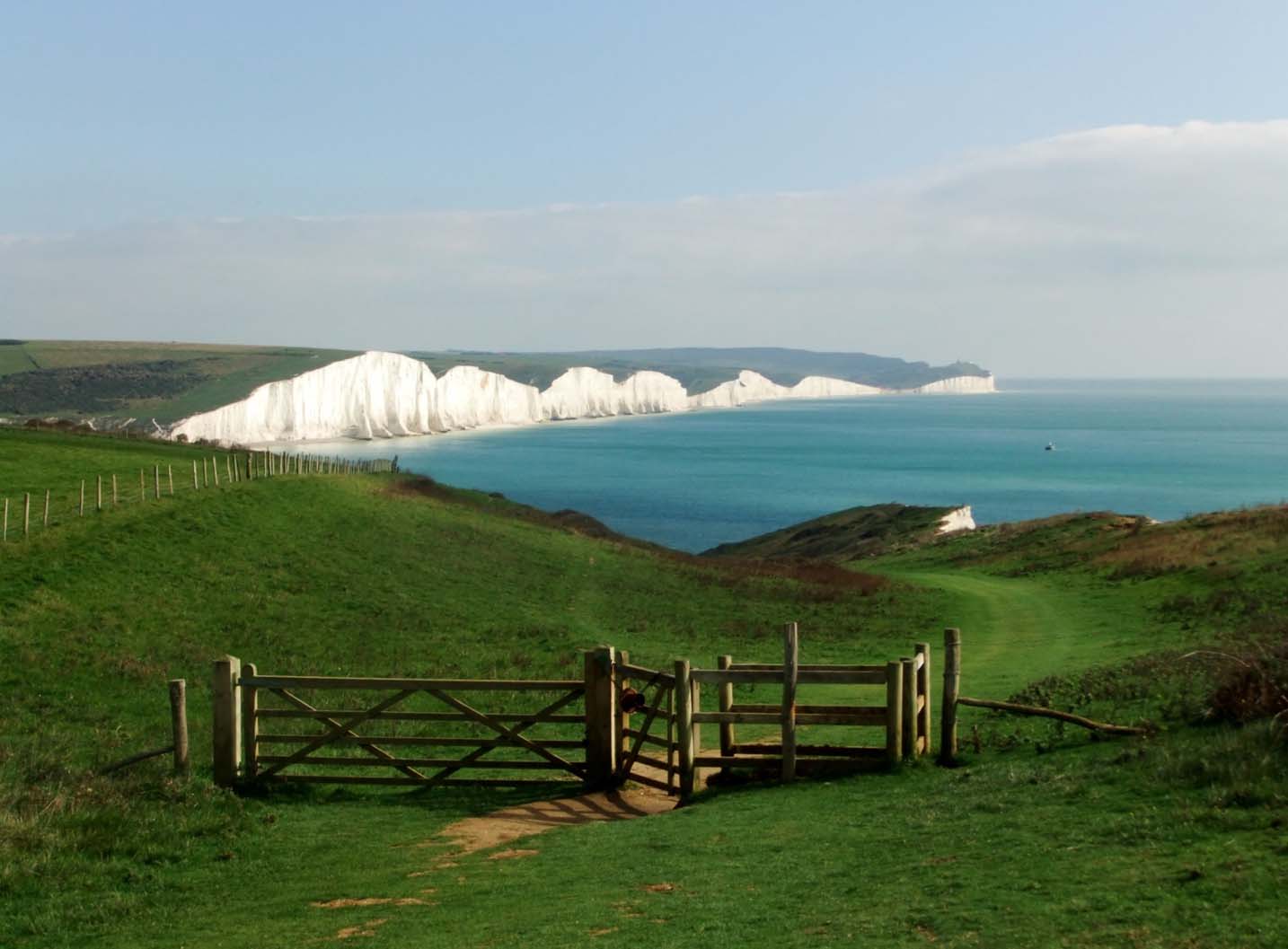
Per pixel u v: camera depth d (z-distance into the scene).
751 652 34.25
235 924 11.40
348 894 12.24
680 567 54.44
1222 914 8.22
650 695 25.95
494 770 19.44
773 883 10.85
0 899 12.38
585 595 44.56
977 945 8.31
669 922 9.88
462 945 9.79
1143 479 180.25
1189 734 14.30
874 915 9.36
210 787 16.84
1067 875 9.67
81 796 15.63
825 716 16.39
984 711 19.38
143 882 13.12
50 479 47.88
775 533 106.50
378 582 41.12
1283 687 13.94
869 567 72.69
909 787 14.79
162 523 41.22
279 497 49.34
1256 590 34.59
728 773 17.00
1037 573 55.12
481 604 40.16
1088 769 13.59
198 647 30.58
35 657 27.53
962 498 154.62
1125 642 30.50
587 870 12.27
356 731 22.66
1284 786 10.97
